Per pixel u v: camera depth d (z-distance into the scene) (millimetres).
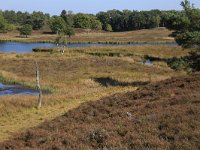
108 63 78938
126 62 79625
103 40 170125
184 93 20188
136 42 162000
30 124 32781
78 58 85250
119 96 23984
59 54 95688
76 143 13734
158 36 192625
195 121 13180
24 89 54938
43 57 89250
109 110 20766
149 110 16812
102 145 12977
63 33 139125
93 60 82625
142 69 71812
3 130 30719
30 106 40094
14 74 65938
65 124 19234
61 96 44938
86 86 55375
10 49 131250
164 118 14477
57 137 15312
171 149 11562
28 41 175375
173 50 104500
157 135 12852
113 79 60594
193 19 60906
